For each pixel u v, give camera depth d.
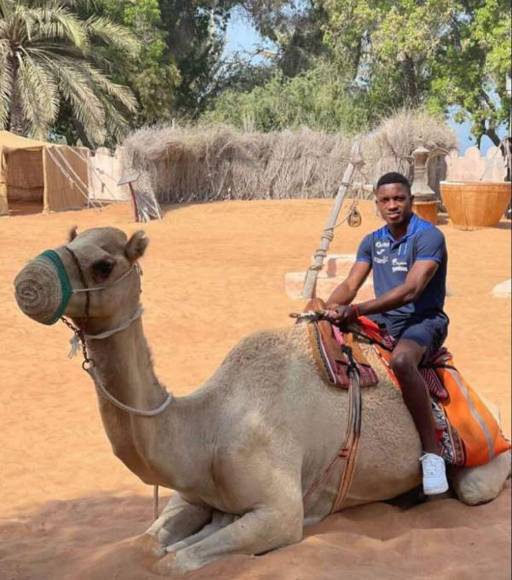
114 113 14.61
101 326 3.50
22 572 3.59
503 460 5.12
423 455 4.59
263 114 23.67
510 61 23.27
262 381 4.22
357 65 25.48
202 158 15.40
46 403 5.01
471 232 17.61
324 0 22.39
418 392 4.55
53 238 4.43
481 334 9.33
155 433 3.80
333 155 20.27
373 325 4.75
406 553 4.19
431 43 23.56
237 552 3.95
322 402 4.34
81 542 3.97
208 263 10.78
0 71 7.55
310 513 4.47
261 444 4.08
